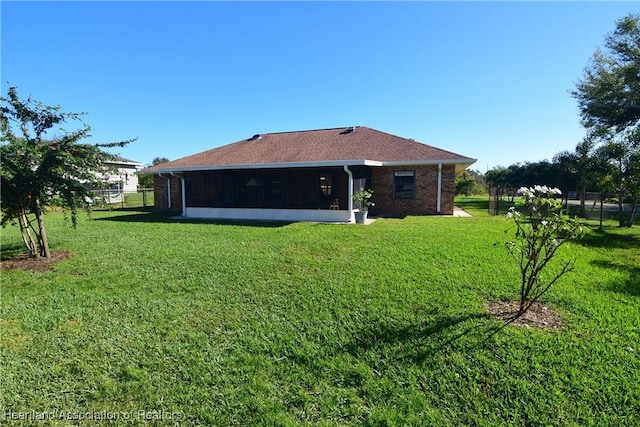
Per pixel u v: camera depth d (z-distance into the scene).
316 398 2.52
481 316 3.80
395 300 4.33
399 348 3.17
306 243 8.24
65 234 10.20
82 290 5.01
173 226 11.97
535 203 3.70
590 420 2.22
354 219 13.15
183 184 15.48
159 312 4.12
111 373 2.87
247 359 3.04
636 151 11.72
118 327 3.73
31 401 2.54
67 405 2.49
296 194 15.57
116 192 26.81
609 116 19.70
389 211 15.85
